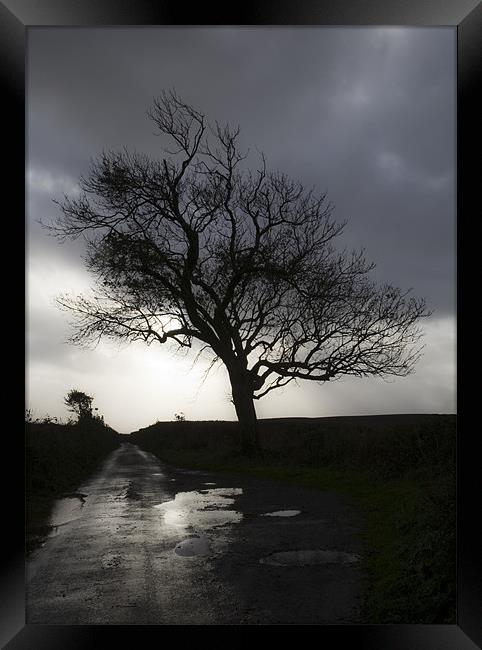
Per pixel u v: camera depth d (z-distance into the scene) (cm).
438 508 695
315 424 2786
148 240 2703
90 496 1423
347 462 1653
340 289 2614
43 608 572
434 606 527
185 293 2725
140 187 2727
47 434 2247
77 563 750
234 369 2680
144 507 1200
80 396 3800
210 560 738
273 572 673
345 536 834
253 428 2598
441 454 1205
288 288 2652
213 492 1412
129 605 577
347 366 2547
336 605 560
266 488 1449
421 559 611
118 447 5394
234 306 2705
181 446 3512
